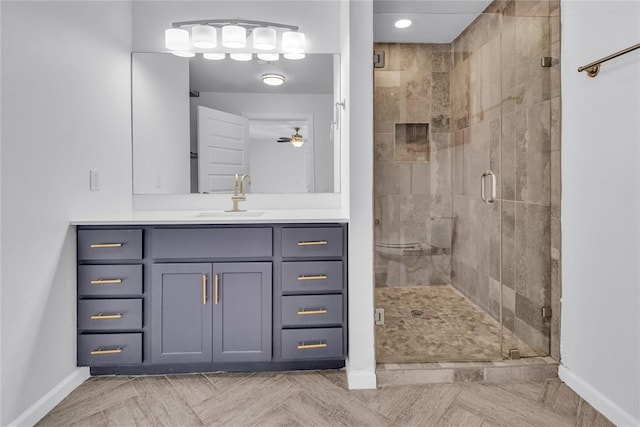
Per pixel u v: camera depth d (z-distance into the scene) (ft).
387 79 6.90
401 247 6.88
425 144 6.94
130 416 5.04
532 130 6.40
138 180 7.96
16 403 4.64
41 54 5.04
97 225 5.83
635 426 4.62
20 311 4.71
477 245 6.84
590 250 5.41
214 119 8.29
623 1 4.78
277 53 8.14
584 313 5.54
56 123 5.36
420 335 6.71
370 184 5.90
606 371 5.09
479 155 6.92
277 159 8.29
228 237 5.95
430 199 7.00
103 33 6.70
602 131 5.16
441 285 6.86
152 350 5.93
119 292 5.87
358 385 5.75
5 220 4.47
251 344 5.99
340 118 8.04
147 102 7.97
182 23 7.77
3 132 4.42
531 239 6.44
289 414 5.08
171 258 5.92
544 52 6.23
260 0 8.04
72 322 5.75
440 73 6.91
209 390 5.68
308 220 5.94
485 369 5.98
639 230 4.58
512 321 6.53
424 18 6.56
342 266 6.03
